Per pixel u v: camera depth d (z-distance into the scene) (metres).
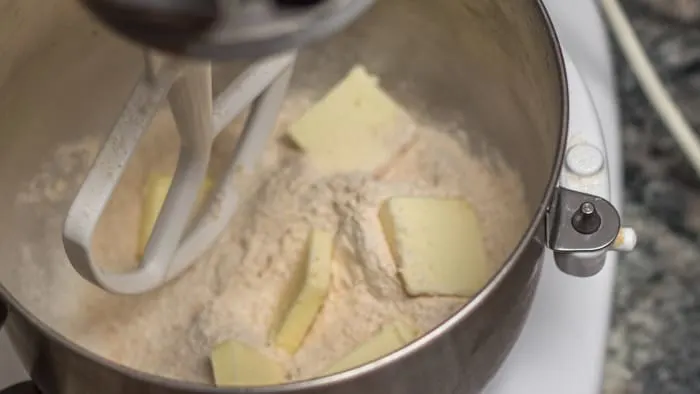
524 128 0.52
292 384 0.37
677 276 0.56
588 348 0.47
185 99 0.41
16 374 0.47
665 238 0.57
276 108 0.49
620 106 0.59
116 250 0.53
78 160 0.56
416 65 0.57
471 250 0.50
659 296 0.56
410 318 0.49
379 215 0.51
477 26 0.51
